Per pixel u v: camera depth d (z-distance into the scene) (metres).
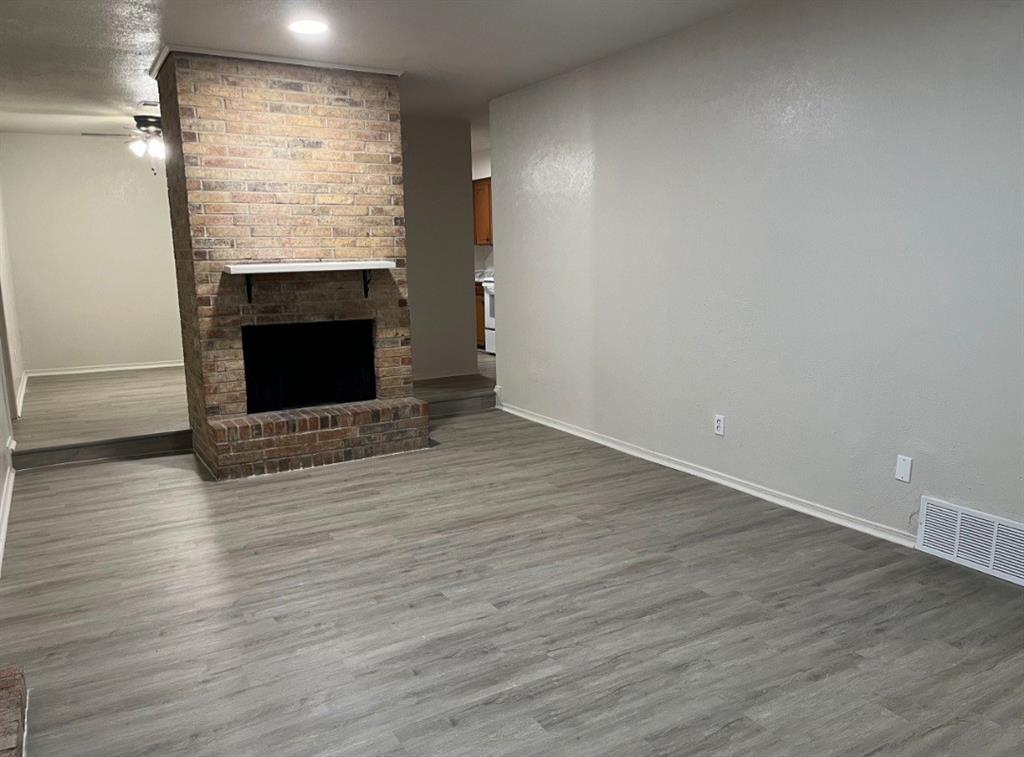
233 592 2.94
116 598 2.90
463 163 6.98
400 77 5.00
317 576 3.07
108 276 7.70
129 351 7.89
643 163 4.41
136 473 4.56
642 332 4.60
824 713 2.11
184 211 4.39
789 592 2.84
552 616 2.70
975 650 2.42
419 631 2.61
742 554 3.20
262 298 4.55
